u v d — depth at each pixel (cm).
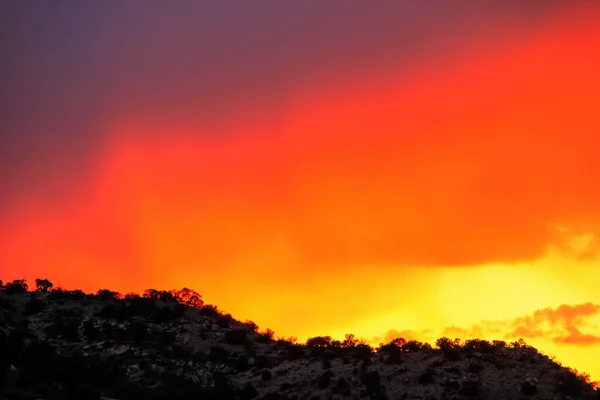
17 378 16475
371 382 17100
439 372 17088
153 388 17725
